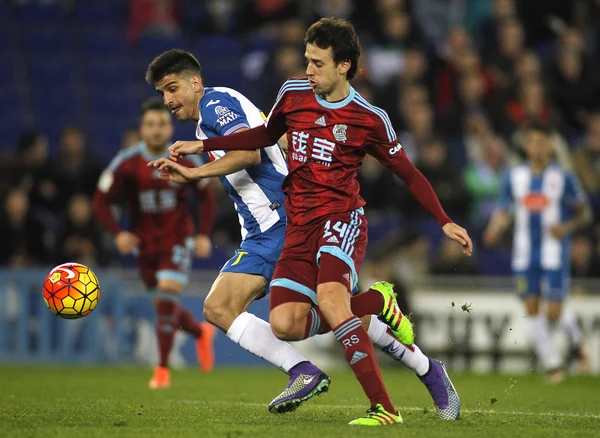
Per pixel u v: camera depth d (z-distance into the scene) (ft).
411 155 165.68
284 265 60.44
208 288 142.20
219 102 65.46
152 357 140.87
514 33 190.19
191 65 67.26
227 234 153.89
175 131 176.65
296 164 60.70
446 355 140.36
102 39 196.85
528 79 183.52
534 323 126.31
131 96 190.49
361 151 60.49
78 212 144.05
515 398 88.84
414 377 119.14
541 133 126.52
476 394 93.56
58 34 196.85
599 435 54.90
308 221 59.88
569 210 127.65
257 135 62.54
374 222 156.25
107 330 139.64
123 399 80.43
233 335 63.52
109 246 150.82
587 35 209.46
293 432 52.08
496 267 154.71
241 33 203.10
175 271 103.24
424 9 212.84
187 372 124.16
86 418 61.52
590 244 152.87
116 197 111.55
